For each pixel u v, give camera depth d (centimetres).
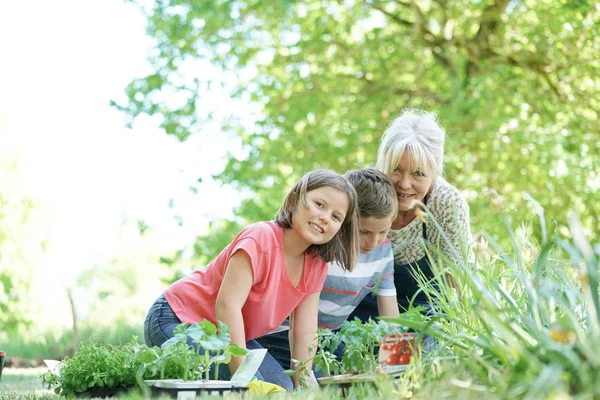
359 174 277
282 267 254
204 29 807
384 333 207
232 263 244
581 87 757
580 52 743
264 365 265
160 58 823
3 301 955
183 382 186
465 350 170
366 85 813
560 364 126
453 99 757
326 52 820
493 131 750
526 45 767
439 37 792
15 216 965
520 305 201
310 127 801
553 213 728
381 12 831
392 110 789
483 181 766
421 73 819
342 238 260
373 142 775
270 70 834
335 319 298
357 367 199
